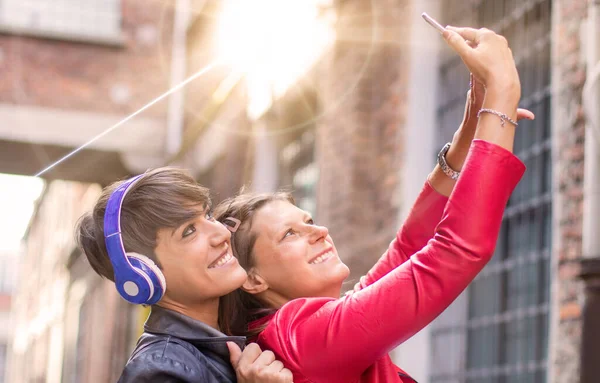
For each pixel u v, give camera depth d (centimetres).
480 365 454
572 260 362
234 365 162
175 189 165
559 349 365
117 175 1248
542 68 426
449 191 189
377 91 578
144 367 153
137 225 164
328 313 160
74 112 1127
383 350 157
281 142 782
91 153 1155
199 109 1067
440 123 528
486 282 456
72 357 2139
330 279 181
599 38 341
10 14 1117
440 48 533
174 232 164
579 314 352
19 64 1123
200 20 1059
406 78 536
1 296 4269
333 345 157
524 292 421
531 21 440
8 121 1106
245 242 184
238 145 897
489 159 150
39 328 2862
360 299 157
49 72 1130
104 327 1608
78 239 175
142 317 1195
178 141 1137
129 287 162
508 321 432
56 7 1127
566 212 368
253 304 189
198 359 160
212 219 172
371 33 580
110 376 1498
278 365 159
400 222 524
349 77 596
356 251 563
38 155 1180
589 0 351
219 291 165
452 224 151
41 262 2964
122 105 1137
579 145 361
